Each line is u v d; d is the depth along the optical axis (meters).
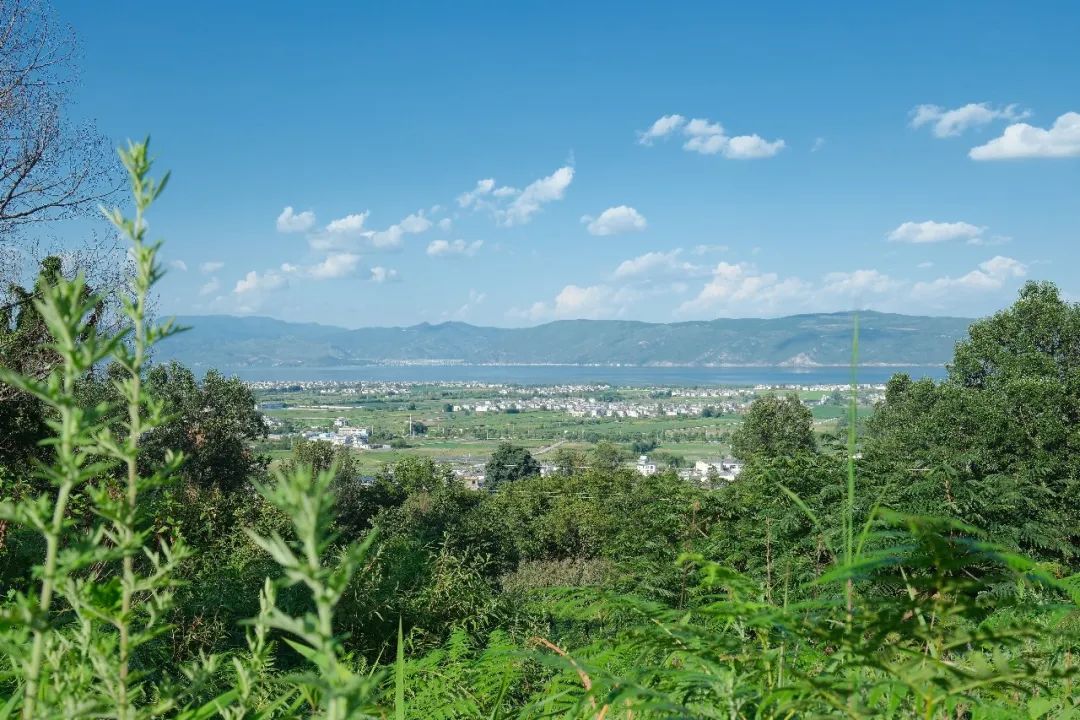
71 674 0.79
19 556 3.19
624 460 94.00
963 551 0.91
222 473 29.22
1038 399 20.34
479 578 9.88
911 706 1.34
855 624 1.00
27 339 7.50
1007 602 1.04
